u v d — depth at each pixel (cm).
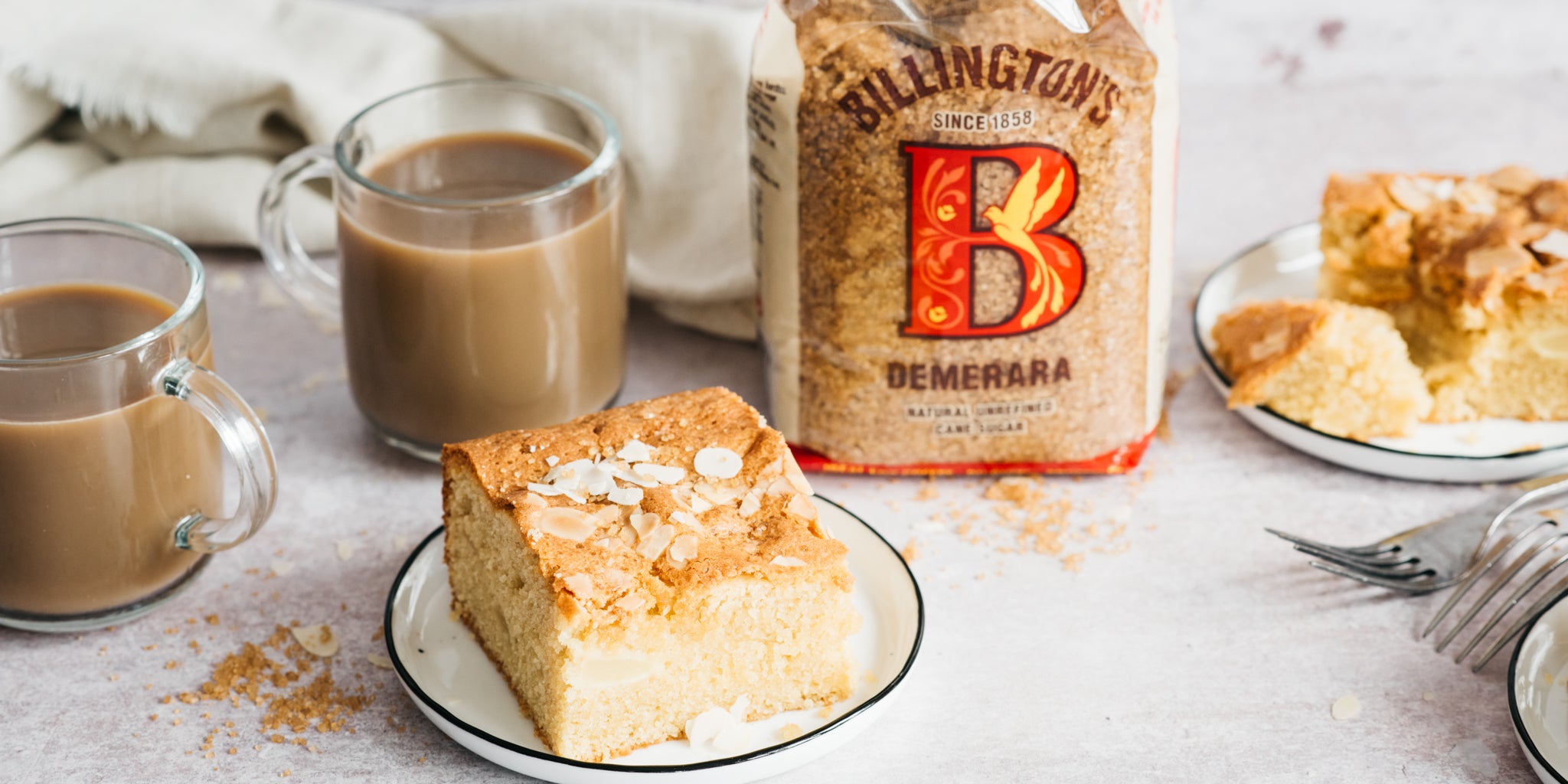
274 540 59
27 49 68
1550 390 61
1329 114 77
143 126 68
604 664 50
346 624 56
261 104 69
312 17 71
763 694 52
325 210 69
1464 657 54
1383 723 53
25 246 56
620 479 53
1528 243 61
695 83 68
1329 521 59
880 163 57
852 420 60
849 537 56
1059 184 57
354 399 61
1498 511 58
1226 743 52
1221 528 59
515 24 69
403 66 69
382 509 60
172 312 55
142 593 55
